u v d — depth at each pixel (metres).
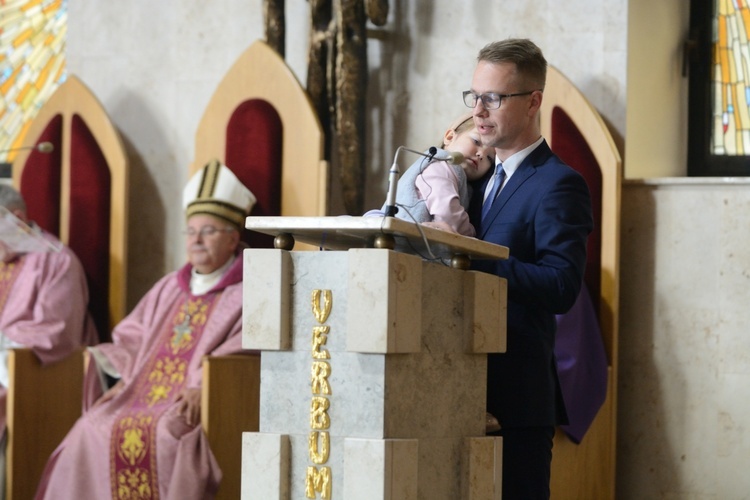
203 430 10.33
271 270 5.20
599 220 11.39
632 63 11.93
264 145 12.53
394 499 4.94
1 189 12.77
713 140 12.72
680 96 12.70
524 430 6.39
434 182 6.58
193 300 11.77
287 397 5.20
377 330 4.91
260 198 12.46
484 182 6.88
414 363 5.21
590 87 11.91
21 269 12.56
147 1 13.70
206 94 13.42
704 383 11.36
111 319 13.25
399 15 12.66
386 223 4.91
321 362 5.11
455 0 12.48
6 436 11.49
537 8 12.16
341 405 5.06
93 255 13.31
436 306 5.41
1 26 15.23
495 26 12.31
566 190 6.45
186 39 13.53
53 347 11.94
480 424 5.84
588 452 10.98
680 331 11.44
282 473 5.16
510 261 6.18
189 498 10.23
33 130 13.71
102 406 11.16
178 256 13.51
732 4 12.73
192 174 12.86
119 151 13.30
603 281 11.30
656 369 11.48
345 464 4.96
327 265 5.15
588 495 10.98
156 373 11.46
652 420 11.48
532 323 6.48
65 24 15.03
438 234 5.20
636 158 11.98
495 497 5.72
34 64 15.11
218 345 11.48
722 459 11.29
